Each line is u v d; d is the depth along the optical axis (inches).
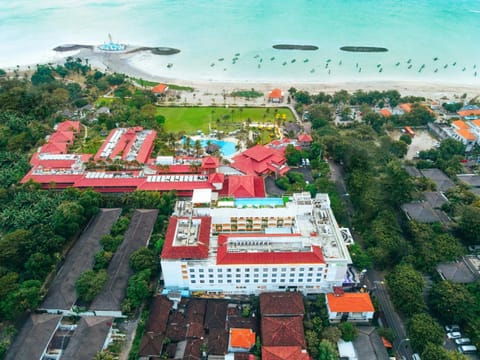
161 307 5167.3
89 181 7696.9
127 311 5103.3
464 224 6294.3
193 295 5541.3
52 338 4864.7
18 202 7047.2
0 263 5595.5
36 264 5561.0
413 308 5054.1
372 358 4512.8
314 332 4793.3
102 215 6737.2
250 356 4589.1
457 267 5649.6
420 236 6176.2
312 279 5388.8
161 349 4722.0
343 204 7283.5
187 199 7470.5
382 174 7760.8
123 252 5915.4
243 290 5536.4
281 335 4643.2
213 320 5059.1
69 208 6382.9
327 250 5398.6
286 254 5216.5
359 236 6663.4
